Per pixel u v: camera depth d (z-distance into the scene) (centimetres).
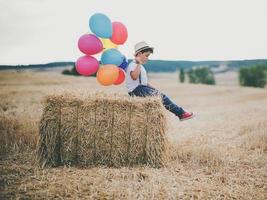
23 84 3256
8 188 511
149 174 566
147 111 621
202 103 2053
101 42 673
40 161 618
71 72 5819
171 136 866
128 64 678
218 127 1023
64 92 620
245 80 6191
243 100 2297
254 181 549
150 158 621
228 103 2044
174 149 701
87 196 480
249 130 953
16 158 661
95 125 618
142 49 666
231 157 675
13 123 843
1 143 733
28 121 878
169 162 641
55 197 480
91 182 528
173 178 547
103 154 621
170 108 662
